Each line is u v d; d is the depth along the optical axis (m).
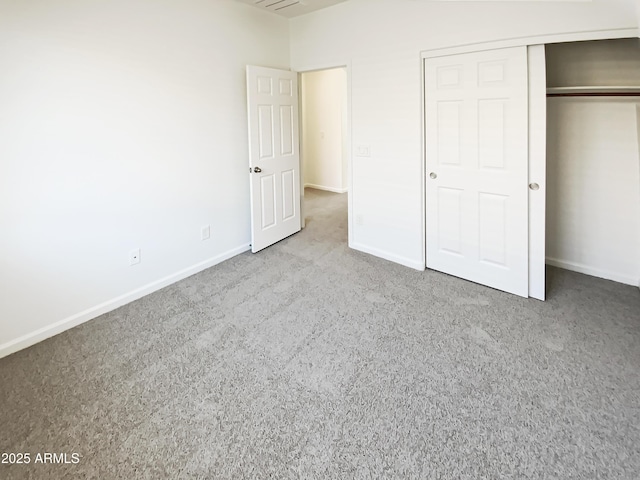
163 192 3.11
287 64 4.18
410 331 2.46
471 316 2.62
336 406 1.82
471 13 2.74
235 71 3.61
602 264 3.16
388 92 3.37
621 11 2.21
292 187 4.48
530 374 2.01
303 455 1.55
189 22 3.13
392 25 3.23
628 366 2.05
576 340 2.30
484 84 2.78
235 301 2.93
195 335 2.46
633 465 1.46
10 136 2.19
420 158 3.25
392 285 3.15
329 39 3.78
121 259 2.86
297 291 3.08
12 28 2.13
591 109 2.99
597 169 3.04
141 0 2.76
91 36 2.49
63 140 2.42
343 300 2.91
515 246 2.86
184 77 3.15
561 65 3.02
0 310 2.25
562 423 1.68
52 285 2.47
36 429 1.69
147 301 2.95
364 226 3.90
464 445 1.58
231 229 3.83
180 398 1.88
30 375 2.07
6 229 2.23
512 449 1.55
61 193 2.46
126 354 2.26
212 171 3.53
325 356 2.21
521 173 2.73
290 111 4.25
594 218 3.13
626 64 2.78
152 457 1.55
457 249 3.22
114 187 2.75
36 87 2.26
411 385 1.95
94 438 1.64
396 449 1.57
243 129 3.80
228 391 1.93
